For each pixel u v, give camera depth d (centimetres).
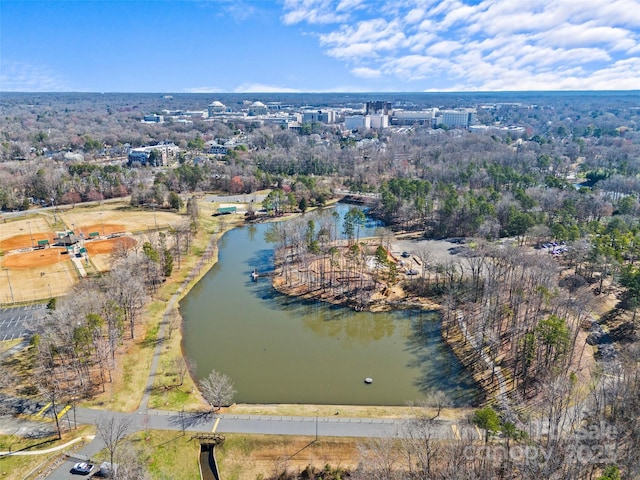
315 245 17362
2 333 12675
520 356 11456
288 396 10569
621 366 10319
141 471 7831
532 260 15225
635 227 17975
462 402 10281
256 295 16000
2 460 8288
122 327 12269
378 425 9262
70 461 8294
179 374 11112
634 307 12419
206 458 8656
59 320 11212
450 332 13438
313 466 8338
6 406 9700
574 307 12619
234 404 10112
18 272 16750
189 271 17538
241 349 12625
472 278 15738
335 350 12681
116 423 9131
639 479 7144
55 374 10794
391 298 15425
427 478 7262
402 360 12181
